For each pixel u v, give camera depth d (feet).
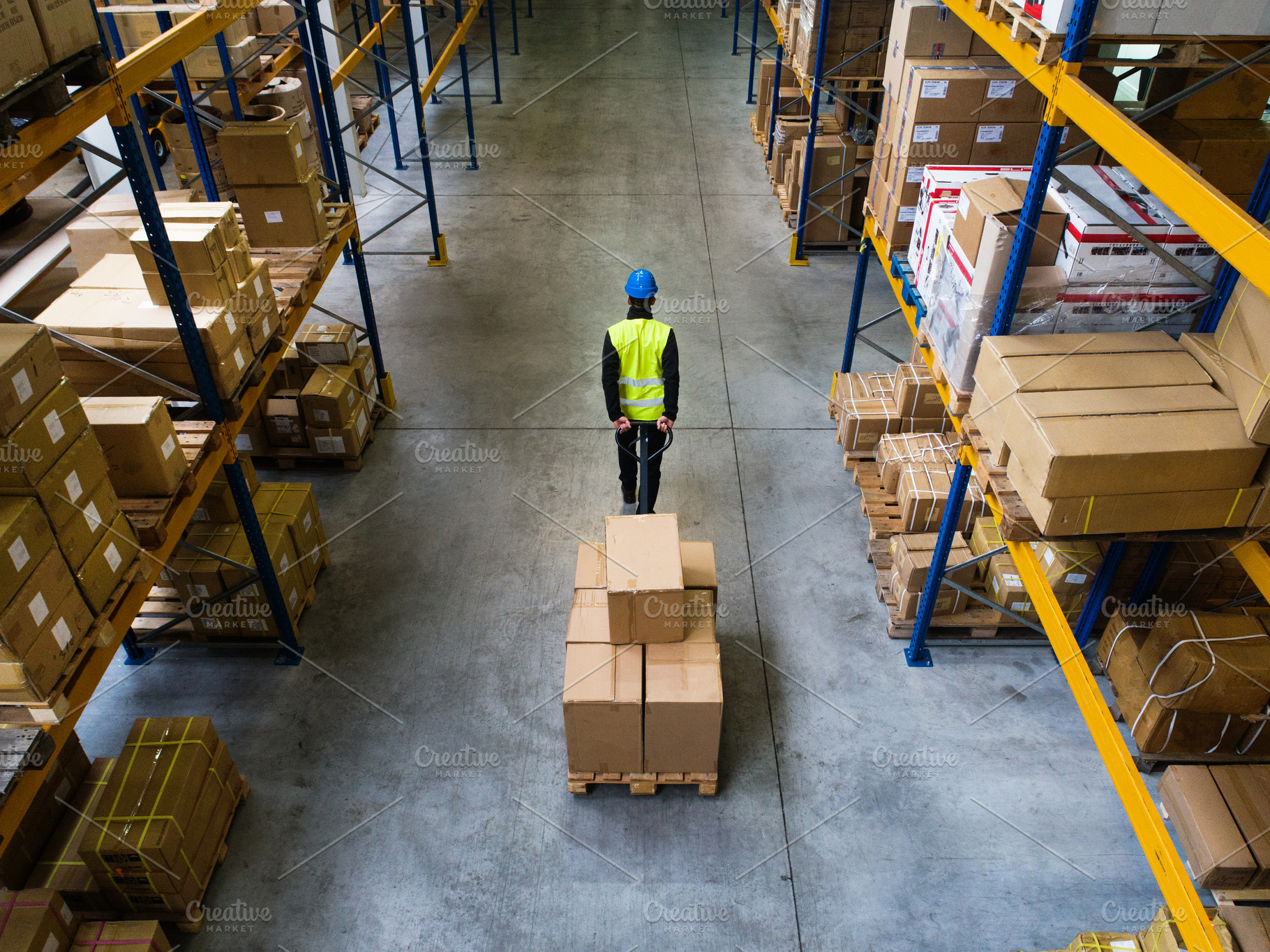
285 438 22.95
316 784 15.62
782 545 20.80
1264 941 11.09
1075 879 14.11
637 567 14.39
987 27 13.87
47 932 11.43
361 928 13.53
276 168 19.10
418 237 35.06
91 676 11.12
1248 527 10.98
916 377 21.53
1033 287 13.21
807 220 33.12
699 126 46.16
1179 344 12.21
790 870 14.26
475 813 15.15
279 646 18.24
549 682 17.56
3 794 9.27
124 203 16.70
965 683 17.42
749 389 26.35
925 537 18.26
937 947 13.25
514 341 28.81
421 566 20.35
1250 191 15.20
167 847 12.54
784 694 17.19
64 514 10.29
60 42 9.86
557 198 38.27
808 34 30.30
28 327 9.90
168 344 14.08
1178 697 14.21
